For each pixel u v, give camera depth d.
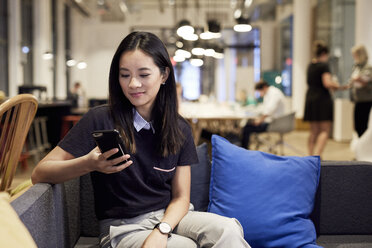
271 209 1.70
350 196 1.92
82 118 1.48
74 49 14.20
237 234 1.34
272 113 6.22
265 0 13.42
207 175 1.95
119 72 1.45
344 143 8.52
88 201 1.87
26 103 1.75
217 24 7.88
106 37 15.17
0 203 1.02
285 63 14.70
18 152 1.82
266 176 1.75
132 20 15.11
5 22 8.81
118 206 1.47
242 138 6.44
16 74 8.97
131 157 1.47
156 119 1.55
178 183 1.59
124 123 1.48
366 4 7.38
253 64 17.28
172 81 1.54
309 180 1.79
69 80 14.40
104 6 12.22
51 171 1.33
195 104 9.13
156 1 14.57
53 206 1.39
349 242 1.84
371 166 1.93
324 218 1.91
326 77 5.22
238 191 1.74
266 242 1.68
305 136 10.02
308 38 11.37
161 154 1.51
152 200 1.50
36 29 10.47
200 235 1.41
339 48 9.92
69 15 14.03
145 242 1.34
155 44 1.44
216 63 17.58
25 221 1.11
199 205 1.90
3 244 0.88
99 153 1.28
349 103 8.84
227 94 17.50
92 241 1.83
